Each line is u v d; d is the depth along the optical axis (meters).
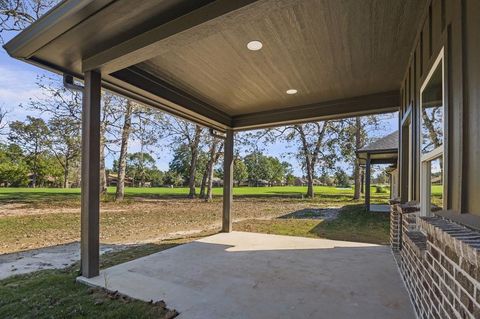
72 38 2.97
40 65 3.44
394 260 4.26
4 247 5.52
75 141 15.25
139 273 3.68
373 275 3.59
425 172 2.98
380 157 12.57
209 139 17.25
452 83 1.90
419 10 2.72
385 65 3.93
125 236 6.69
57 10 2.64
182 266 3.98
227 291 3.09
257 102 5.71
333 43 3.34
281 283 3.32
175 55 3.68
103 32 2.87
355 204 15.24
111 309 2.67
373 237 6.49
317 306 2.74
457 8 1.78
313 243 5.44
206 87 4.86
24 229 7.37
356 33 3.12
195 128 17.22
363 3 2.60
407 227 3.34
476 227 1.43
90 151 3.48
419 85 3.10
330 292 3.06
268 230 7.39
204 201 16.64
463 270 1.35
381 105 5.12
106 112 14.73
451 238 1.32
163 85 4.60
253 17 2.38
